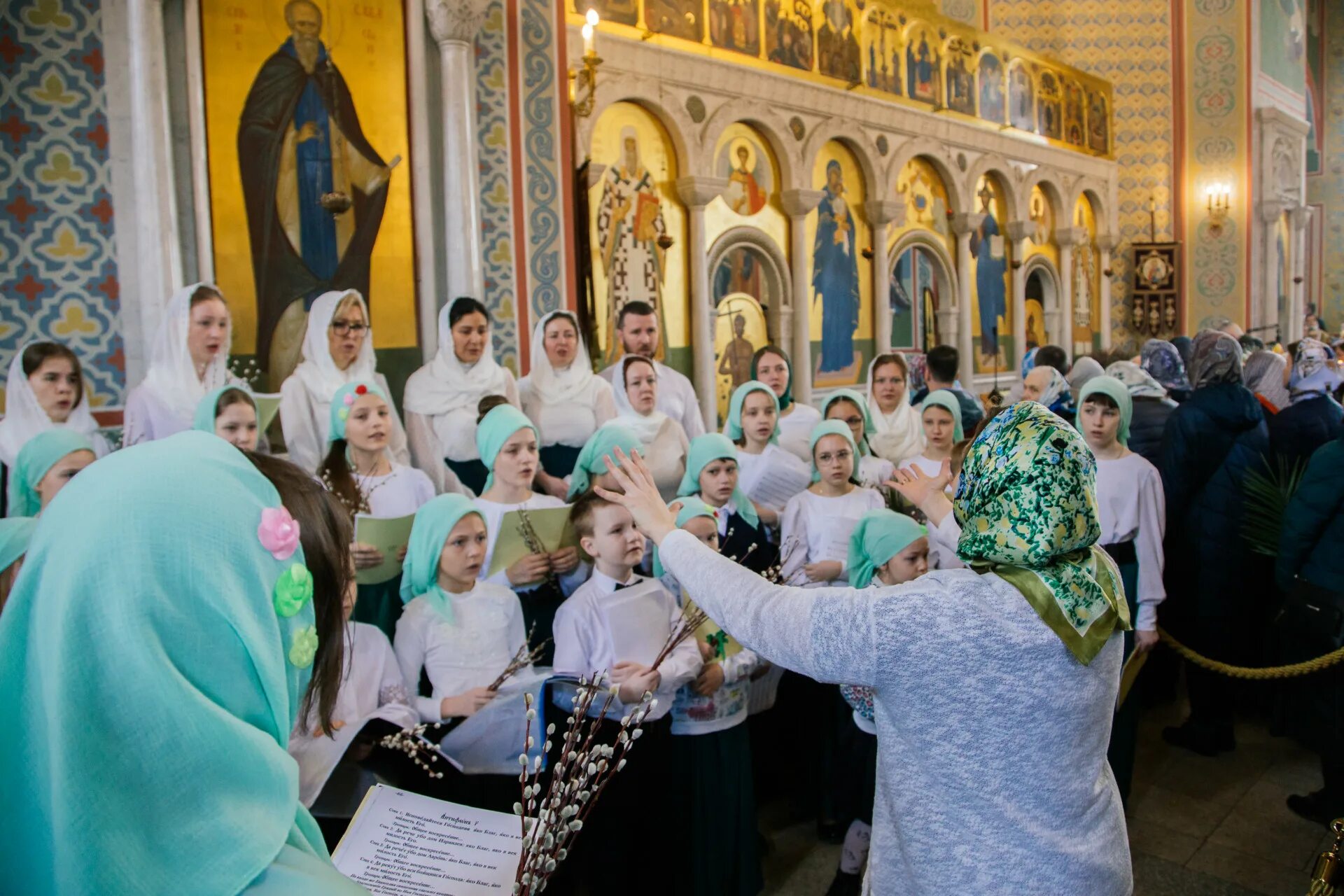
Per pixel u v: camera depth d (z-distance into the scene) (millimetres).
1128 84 14109
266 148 4031
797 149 8000
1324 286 19156
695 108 7176
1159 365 5562
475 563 2764
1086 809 1542
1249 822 3666
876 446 5145
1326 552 3285
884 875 1656
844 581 3633
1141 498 3541
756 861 2961
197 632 710
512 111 4664
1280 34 15367
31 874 693
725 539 3482
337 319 3863
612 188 6730
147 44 3629
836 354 8586
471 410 4172
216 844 682
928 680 1514
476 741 2262
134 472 750
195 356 3443
